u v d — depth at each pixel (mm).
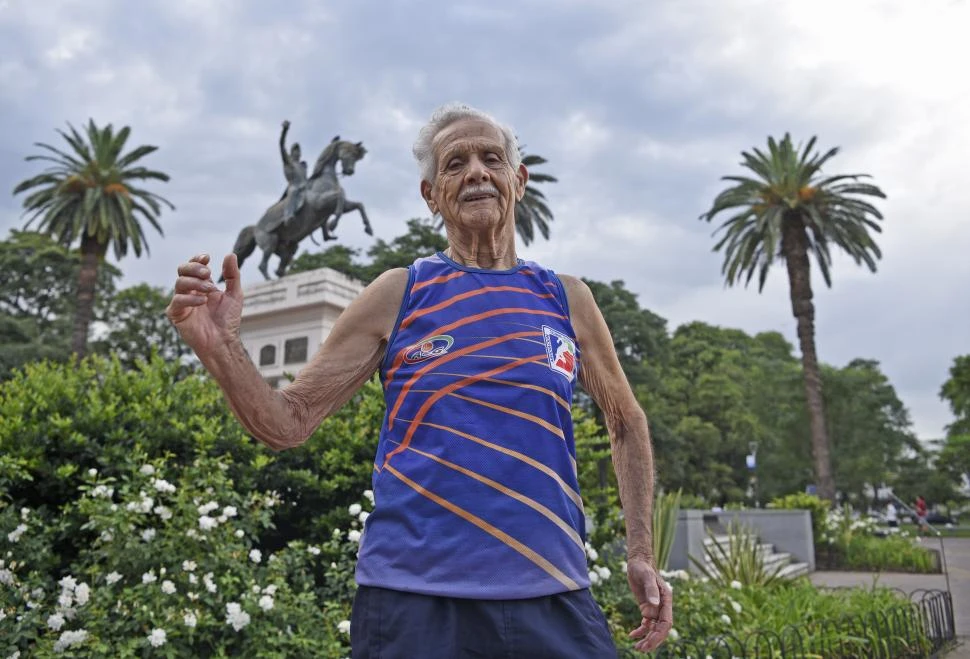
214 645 3607
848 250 26266
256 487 5191
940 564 14805
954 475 53031
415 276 1628
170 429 4973
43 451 4555
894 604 6348
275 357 17172
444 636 1283
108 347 38156
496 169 1687
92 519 3871
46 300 40906
